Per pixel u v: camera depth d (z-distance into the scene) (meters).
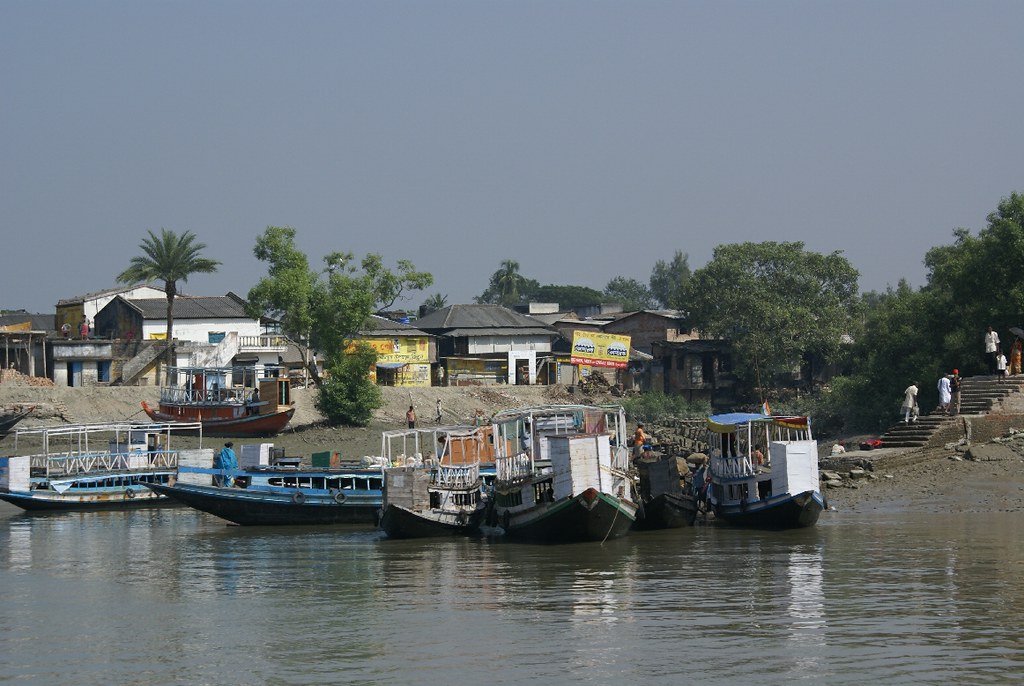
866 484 43.56
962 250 64.12
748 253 98.50
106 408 79.00
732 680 18.62
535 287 189.50
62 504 47.97
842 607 23.77
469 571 29.78
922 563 28.91
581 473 33.16
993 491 40.84
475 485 39.69
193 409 72.25
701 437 70.69
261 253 75.62
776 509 35.88
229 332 94.75
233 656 20.98
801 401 83.00
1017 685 18.02
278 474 42.84
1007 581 26.25
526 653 20.58
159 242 90.56
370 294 76.00
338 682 19.12
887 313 75.00
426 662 20.20
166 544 37.19
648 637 21.50
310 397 82.31
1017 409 48.22
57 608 25.88
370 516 42.69
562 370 105.06
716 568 29.06
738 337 95.75
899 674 18.72
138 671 20.12
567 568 29.73
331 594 26.94
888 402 64.19
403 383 98.56
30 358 87.69
